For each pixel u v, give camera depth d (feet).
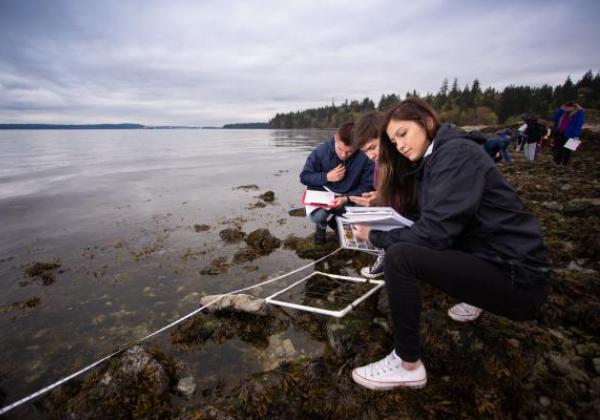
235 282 13.16
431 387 7.09
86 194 31.37
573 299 9.73
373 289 11.05
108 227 20.83
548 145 55.21
